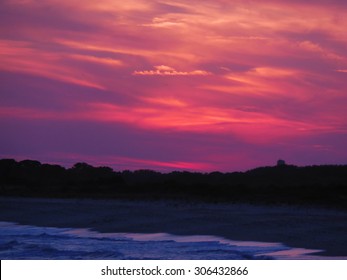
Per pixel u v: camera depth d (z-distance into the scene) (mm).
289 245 44031
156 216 64188
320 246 43156
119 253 41469
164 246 45031
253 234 49844
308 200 77438
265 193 86000
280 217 59188
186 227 55719
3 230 58688
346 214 63594
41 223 63969
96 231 56594
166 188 98312
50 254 41781
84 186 113188
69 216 68062
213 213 65000
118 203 82562
